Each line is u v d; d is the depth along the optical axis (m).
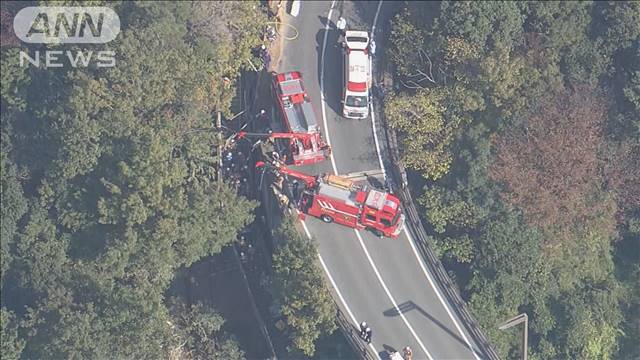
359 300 88.12
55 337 86.06
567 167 91.94
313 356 89.56
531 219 92.00
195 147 88.06
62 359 86.00
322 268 88.94
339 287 88.44
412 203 91.19
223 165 94.44
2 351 89.56
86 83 87.31
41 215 94.06
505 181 91.12
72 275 91.69
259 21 93.62
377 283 88.81
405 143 91.12
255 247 95.25
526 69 92.56
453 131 92.25
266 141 93.44
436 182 93.06
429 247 89.31
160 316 86.12
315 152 90.94
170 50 88.25
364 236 90.44
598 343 94.69
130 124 86.81
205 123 90.38
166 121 87.00
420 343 87.00
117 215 85.19
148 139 84.88
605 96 95.62
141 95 87.44
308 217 90.88
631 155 95.56
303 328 83.19
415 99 90.88
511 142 92.19
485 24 92.00
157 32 88.00
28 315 89.88
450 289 88.38
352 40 95.25
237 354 90.19
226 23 92.31
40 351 89.38
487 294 91.12
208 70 90.06
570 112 92.81
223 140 93.44
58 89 94.88
